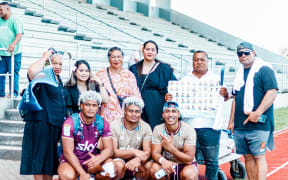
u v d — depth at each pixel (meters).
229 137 5.42
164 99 4.97
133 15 24.38
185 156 4.26
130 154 4.31
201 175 5.90
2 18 6.96
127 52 12.61
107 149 4.17
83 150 4.14
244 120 4.40
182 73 10.34
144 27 21.06
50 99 4.17
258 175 4.30
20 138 6.18
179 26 27.25
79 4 20.84
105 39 14.73
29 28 11.75
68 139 4.01
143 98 4.91
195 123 4.55
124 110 4.35
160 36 21.05
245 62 4.34
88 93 4.04
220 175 5.08
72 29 13.59
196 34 26.39
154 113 4.88
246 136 4.37
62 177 3.93
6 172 5.34
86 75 4.39
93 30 15.25
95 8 21.59
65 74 9.66
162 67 5.00
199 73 4.66
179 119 4.39
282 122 12.13
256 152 4.30
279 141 9.23
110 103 4.72
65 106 4.30
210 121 4.52
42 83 4.14
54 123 4.15
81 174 3.93
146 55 4.93
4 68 7.13
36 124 4.12
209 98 4.53
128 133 4.40
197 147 4.62
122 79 4.81
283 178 5.84
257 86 4.29
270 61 22.02
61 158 4.18
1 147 6.05
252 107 4.30
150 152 4.43
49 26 12.72
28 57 10.20
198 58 4.55
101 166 4.13
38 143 4.11
